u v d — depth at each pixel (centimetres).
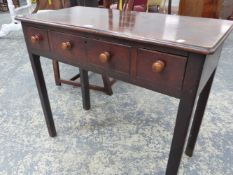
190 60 59
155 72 68
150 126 139
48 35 91
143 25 79
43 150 122
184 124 70
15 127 140
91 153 120
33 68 110
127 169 110
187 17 95
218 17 182
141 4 219
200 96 100
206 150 121
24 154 120
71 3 209
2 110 157
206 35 67
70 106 161
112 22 84
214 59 75
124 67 75
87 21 86
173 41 60
